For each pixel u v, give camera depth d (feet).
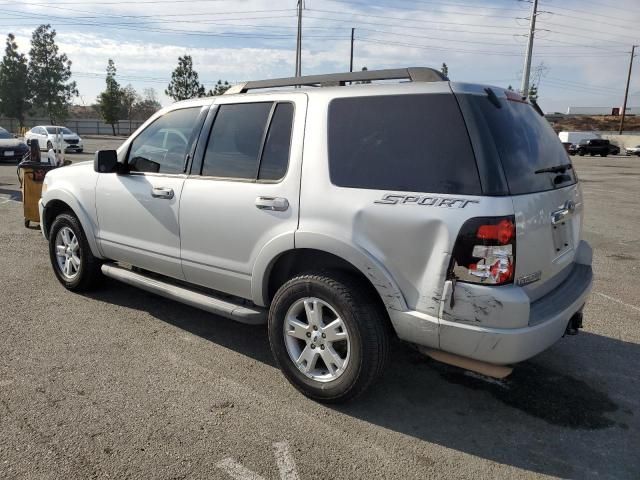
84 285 17.13
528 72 112.37
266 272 11.68
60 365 12.41
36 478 8.51
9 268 19.99
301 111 11.38
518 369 13.01
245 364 12.83
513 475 9.09
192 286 14.02
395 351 13.89
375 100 10.44
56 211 18.34
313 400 11.21
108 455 9.15
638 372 12.97
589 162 112.78
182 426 10.10
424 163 9.64
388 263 9.91
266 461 9.18
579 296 10.75
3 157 62.23
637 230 31.83
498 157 9.16
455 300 9.19
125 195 14.70
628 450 9.86
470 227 8.95
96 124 205.16
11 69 190.70
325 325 10.96
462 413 10.98
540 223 9.78
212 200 12.48
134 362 12.71
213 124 13.00
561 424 10.66
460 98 9.51
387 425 10.44
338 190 10.47
